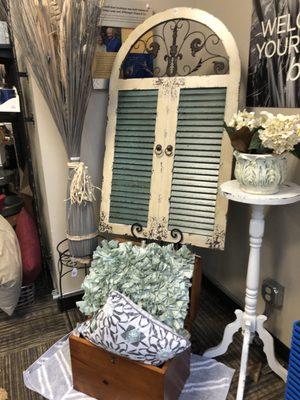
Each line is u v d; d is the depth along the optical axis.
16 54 1.82
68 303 2.02
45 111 1.68
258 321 1.44
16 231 2.04
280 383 1.47
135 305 1.24
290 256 1.50
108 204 1.73
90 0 1.37
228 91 1.45
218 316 1.94
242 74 1.62
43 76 1.45
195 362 1.59
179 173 1.57
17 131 2.23
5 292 1.83
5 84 2.09
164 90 1.56
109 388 1.34
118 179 1.70
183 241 1.59
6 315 1.99
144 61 1.79
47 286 2.29
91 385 1.39
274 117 1.14
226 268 2.00
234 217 1.87
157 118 1.58
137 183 1.66
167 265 1.35
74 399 1.40
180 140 1.55
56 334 1.82
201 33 1.72
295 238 1.46
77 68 1.42
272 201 1.16
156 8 1.79
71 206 1.62
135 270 1.34
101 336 1.21
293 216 1.45
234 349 1.68
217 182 1.50
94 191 1.88
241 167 1.20
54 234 1.90
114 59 1.70
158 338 1.17
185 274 1.33
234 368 1.55
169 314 1.25
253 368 1.55
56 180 1.81
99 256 1.44
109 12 1.67
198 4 1.87
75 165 1.60
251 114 1.19
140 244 1.61
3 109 1.78
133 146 1.65
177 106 1.54
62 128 1.56
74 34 1.36
